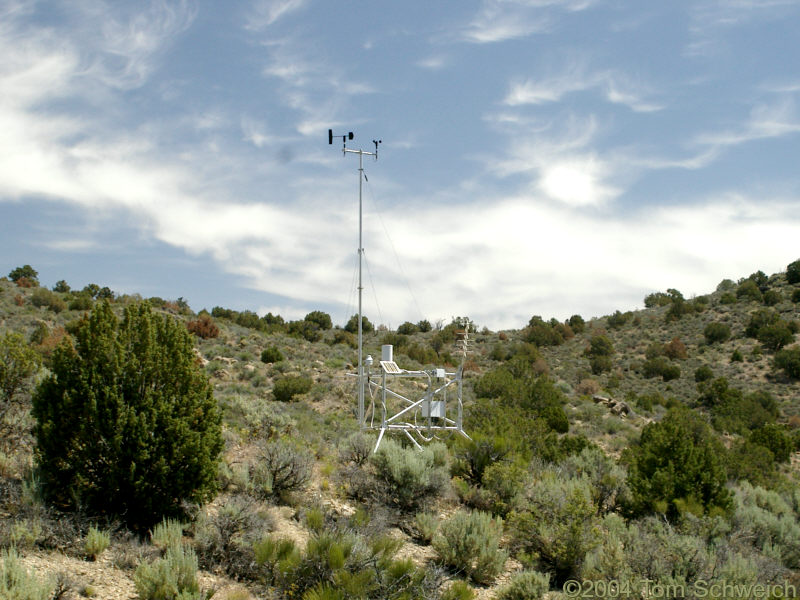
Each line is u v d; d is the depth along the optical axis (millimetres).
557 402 36188
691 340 69312
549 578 10766
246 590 8352
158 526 9211
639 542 10914
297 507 12086
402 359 46938
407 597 8164
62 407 9398
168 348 10508
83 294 47344
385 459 14109
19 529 7895
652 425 24781
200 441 9938
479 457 15992
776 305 72875
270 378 32844
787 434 40750
